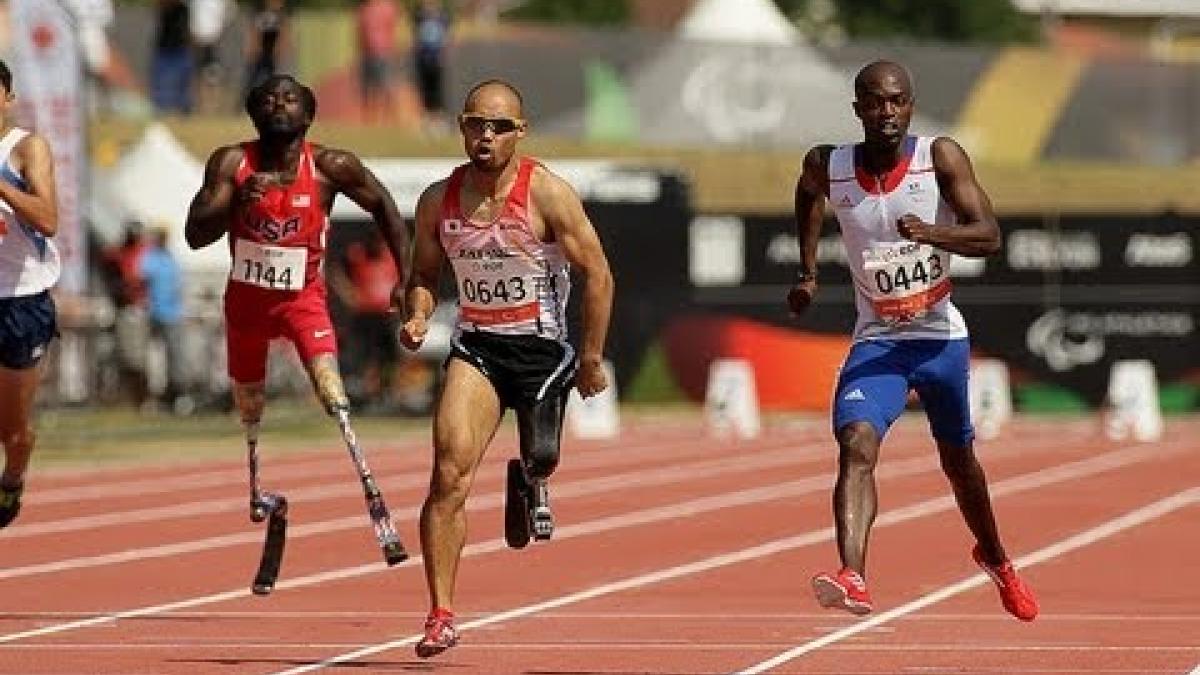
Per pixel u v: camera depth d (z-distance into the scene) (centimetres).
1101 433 10056
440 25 12781
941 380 3478
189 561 5275
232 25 12781
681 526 6081
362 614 4291
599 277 3428
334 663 3612
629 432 9925
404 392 10094
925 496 6969
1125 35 18438
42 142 4103
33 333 4256
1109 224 11031
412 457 8562
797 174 13375
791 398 10819
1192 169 14288
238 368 4075
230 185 3988
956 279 10906
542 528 3500
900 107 3394
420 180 10206
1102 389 11012
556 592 4659
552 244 3438
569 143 13075
